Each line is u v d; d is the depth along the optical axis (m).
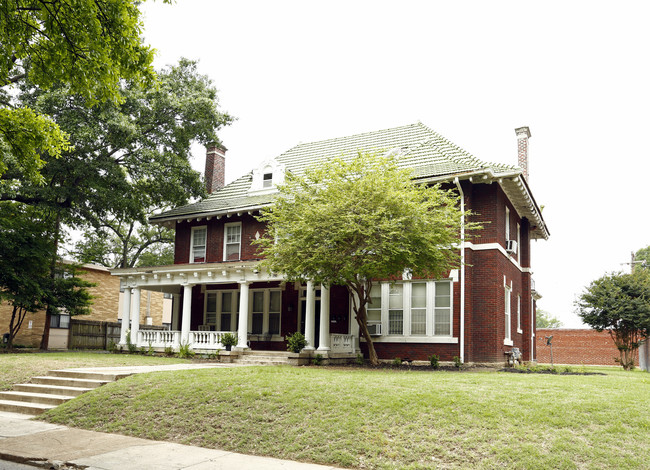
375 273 16.94
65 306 26.50
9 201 25.92
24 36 9.90
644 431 8.27
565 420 8.66
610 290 28.52
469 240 20.23
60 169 23.33
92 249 43.38
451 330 19.94
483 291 20.14
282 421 9.59
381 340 21.16
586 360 35.91
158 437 9.75
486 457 7.70
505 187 21.41
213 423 9.92
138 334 24.59
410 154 23.47
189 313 23.16
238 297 25.70
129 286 25.12
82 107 22.98
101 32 9.77
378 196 16.64
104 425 10.55
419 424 8.91
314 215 16.89
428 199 17.97
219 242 26.09
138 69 10.31
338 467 7.93
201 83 27.55
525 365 21.91
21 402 12.85
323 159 26.55
